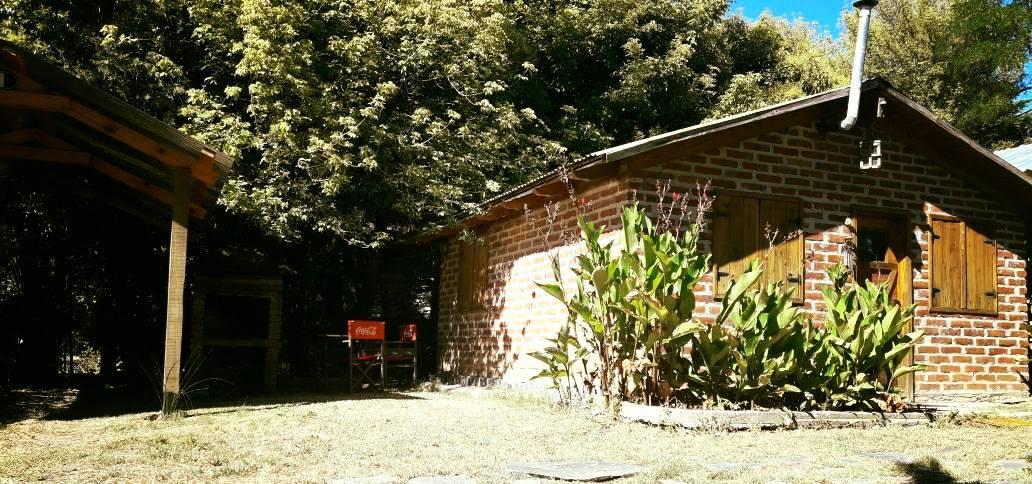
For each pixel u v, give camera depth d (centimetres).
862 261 1085
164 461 572
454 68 1547
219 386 1297
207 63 1477
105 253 1395
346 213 1498
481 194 1529
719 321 791
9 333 1266
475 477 521
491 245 1359
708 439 690
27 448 630
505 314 1277
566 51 2059
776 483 496
